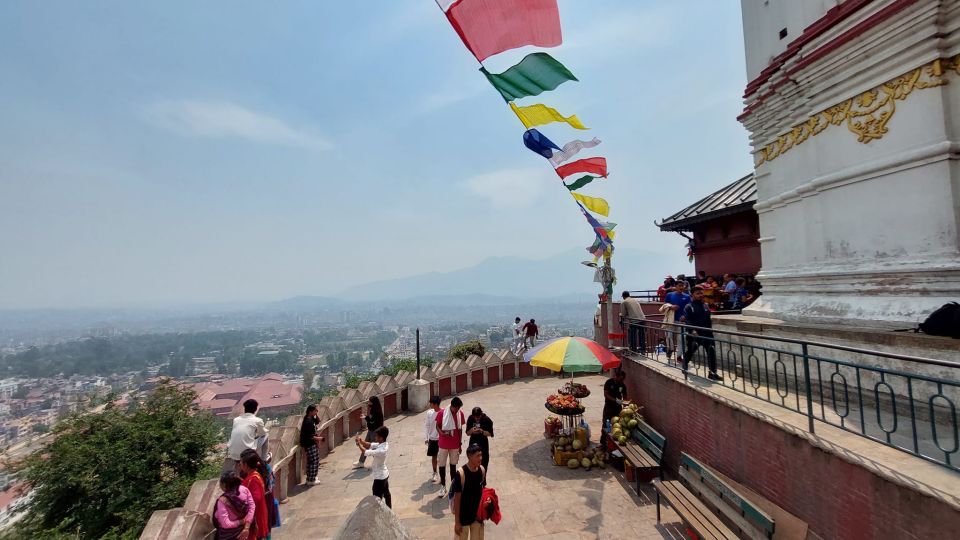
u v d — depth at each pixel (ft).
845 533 15.99
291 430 33.35
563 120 22.91
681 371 31.58
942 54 21.53
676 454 29.68
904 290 23.13
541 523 25.75
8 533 43.09
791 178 31.17
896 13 22.59
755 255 52.34
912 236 22.93
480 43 16.28
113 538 40.93
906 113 23.09
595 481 31.32
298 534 26.27
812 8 28.99
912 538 13.55
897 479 14.06
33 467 43.70
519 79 18.60
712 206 55.31
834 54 26.25
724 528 20.18
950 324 19.11
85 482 42.96
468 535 23.39
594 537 24.08
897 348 20.65
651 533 24.26
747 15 35.88
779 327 27.99
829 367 24.18
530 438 40.98
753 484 21.31
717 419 24.56
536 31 16.20
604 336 64.49
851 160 26.18
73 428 48.11
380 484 27.07
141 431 48.21
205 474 48.16
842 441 17.13
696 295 31.01
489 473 33.32
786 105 31.17
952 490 13.01
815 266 28.81
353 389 49.70
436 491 31.53
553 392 58.49
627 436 32.96
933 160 21.88
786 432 19.08
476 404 53.83
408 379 55.83
